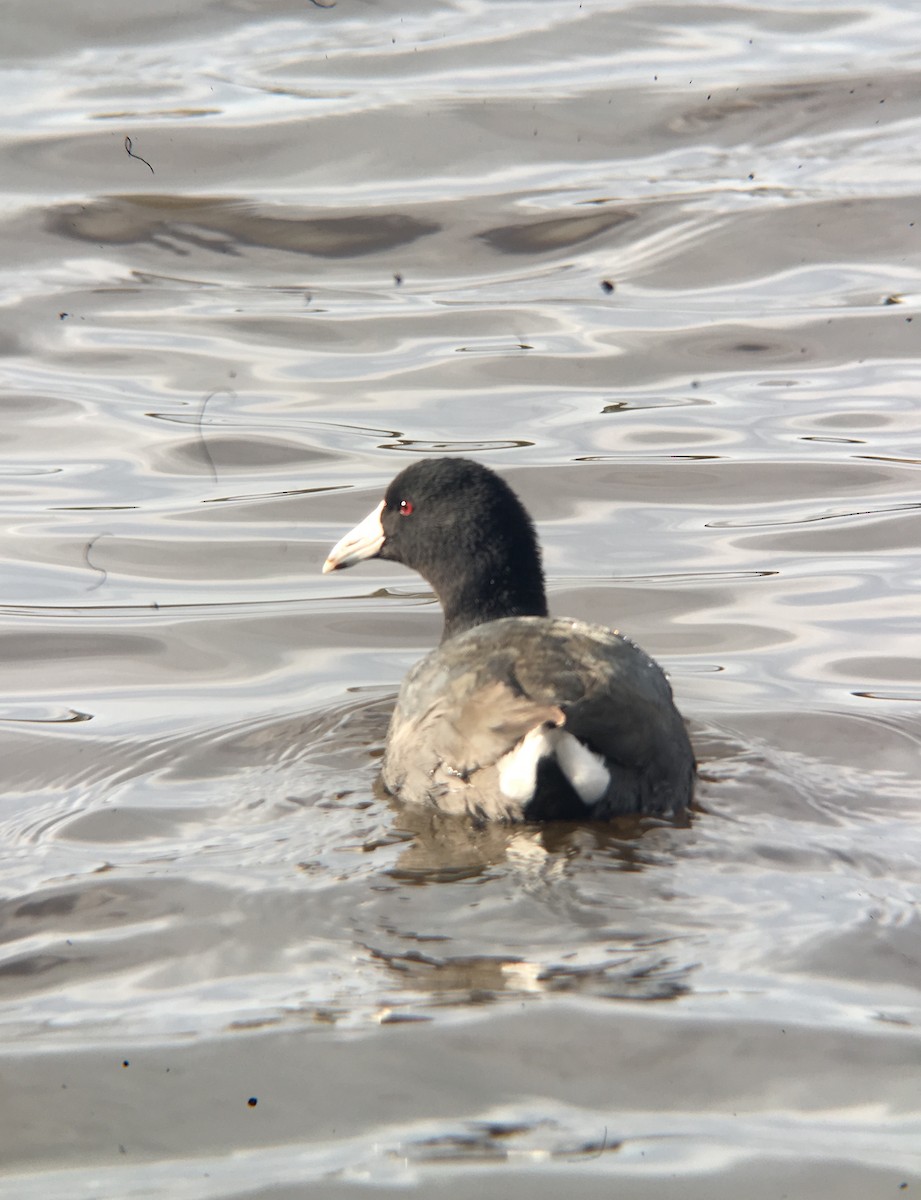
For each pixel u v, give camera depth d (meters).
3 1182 5.95
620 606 13.92
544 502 16.05
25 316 20.75
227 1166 6.00
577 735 8.88
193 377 19.20
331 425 17.86
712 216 23.14
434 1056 6.76
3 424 18.03
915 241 22.12
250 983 7.52
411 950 7.76
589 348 19.83
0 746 11.48
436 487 12.19
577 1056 6.74
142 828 9.71
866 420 17.73
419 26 31.06
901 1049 6.75
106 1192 5.83
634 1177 5.85
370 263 22.52
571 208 23.58
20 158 24.92
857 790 9.99
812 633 13.23
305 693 12.33
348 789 10.09
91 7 31.53
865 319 20.25
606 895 8.29
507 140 25.66
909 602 13.77
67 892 8.72
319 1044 6.89
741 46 29.91
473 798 9.20
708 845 8.93
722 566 14.64
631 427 17.73
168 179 24.53
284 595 14.46
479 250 22.78
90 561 15.03
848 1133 6.14
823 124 26.25
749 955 7.61
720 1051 6.74
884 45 29.58
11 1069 6.77
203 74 28.42
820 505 15.88
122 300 21.34
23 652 13.30
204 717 11.86
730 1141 6.09
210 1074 6.68
